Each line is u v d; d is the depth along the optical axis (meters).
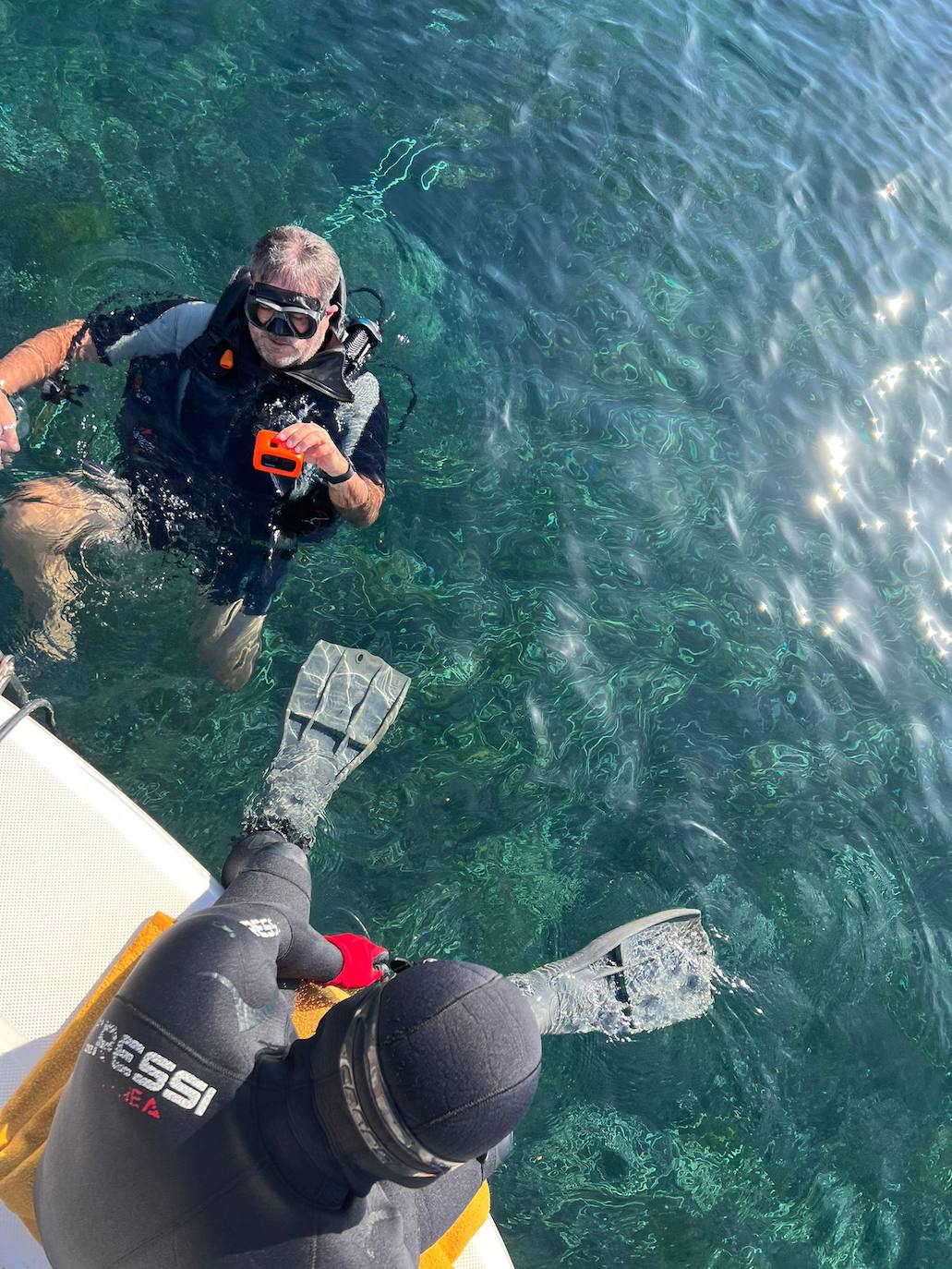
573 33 5.71
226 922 1.45
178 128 4.50
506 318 4.42
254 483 3.10
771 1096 2.83
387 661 3.41
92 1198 1.32
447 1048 1.14
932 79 6.43
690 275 4.80
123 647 3.08
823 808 3.41
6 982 2.04
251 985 1.38
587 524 3.93
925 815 3.49
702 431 4.29
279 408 3.03
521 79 5.33
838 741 3.59
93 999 2.05
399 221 4.53
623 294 4.64
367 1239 1.33
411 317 4.28
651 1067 2.79
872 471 4.33
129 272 3.99
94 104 4.46
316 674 2.86
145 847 2.27
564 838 3.21
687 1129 2.76
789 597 3.91
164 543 3.13
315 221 4.40
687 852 3.23
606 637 3.66
